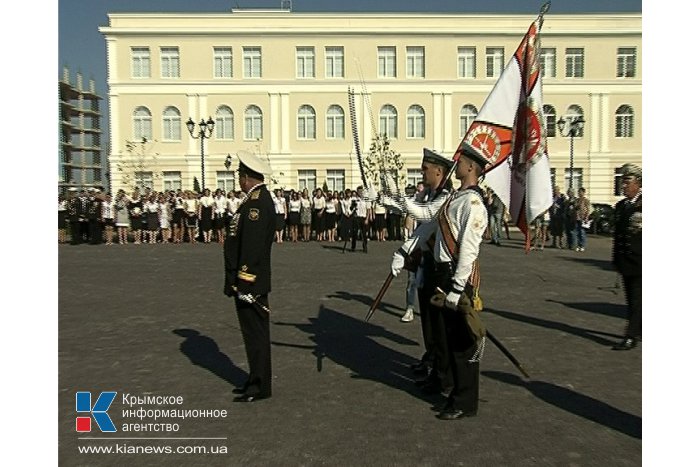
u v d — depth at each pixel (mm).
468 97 38500
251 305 5438
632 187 7254
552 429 4801
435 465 4180
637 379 6043
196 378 6125
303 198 24172
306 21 37875
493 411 5188
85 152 70875
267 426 4887
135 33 37375
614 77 38625
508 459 4270
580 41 38469
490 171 6598
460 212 4973
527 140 6484
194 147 38031
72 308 9742
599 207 29078
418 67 38625
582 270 14602
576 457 4305
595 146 38906
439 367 5594
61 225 24141
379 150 33438
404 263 6066
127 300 10461
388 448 4453
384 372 6332
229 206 23078
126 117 37781
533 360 6695
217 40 37812
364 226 19453
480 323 4879
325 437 4656
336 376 6195
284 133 38281
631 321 7184
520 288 11680
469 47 38469
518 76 6582
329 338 7758
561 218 20953
